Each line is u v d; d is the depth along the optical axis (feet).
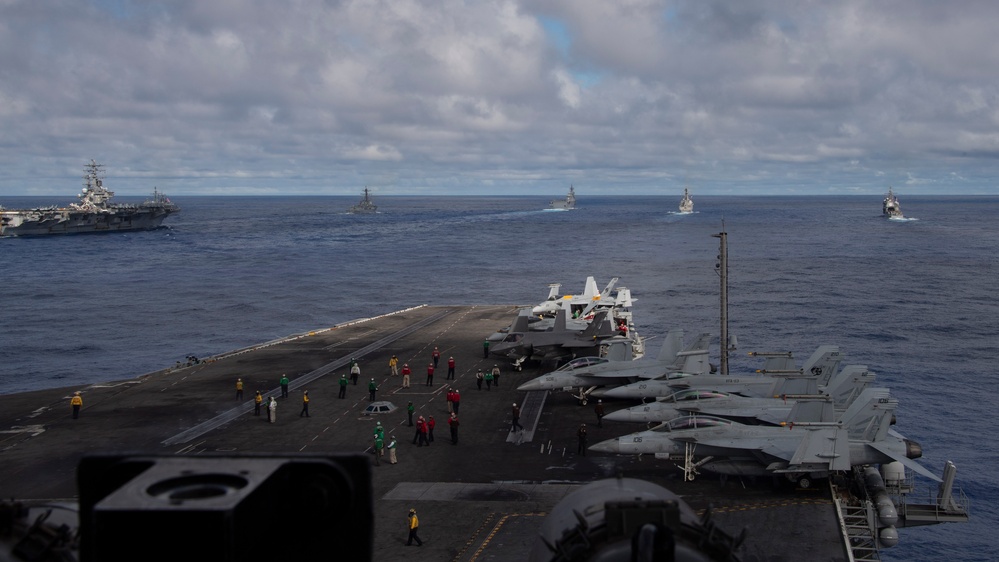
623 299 340.80
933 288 574.56
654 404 179.32
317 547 31.76
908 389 300.61
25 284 605.31
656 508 37.76
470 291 581.94
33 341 399.24
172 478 29.43
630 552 35.86
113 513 26.17
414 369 248.11
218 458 31.86
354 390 222.07
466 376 239.09
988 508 197.67
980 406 278.26
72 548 33.81
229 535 26.09
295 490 31.40
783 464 142.00
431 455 165.68
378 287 603.26
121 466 31.73
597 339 251.39
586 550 36.88
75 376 331.98
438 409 201.57
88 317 467.52
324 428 184.96
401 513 135.13
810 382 182.50
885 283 600.80
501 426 186.39
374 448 167.22
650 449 153.28
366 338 303.89
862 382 182.09
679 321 449.48
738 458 149.79
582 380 207.10
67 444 173.88
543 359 260.42
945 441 241.76
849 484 146.20
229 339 408.67
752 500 138.82
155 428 185.57
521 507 137.39
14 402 211.82
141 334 419.33
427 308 386.11
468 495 143.33
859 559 122.21
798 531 124.47
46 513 35.42
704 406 175.01
